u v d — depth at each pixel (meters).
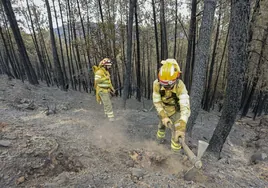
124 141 4.02
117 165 2.84
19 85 10.70
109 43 13.12
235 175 3.28
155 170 3.01
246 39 3.81
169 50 20.94
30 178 2.28
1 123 3.57
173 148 3.39
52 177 2.38
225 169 3.48
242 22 3.69
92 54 13.65
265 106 15.62
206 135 7.34
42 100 8.63
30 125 3.95
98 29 13.02
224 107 4.36
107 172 2.58
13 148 2.68
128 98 16.05
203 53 4.80
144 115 7.04
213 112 14.63
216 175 3.02
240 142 6.86
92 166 2.70
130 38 8.59
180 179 2.66
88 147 3.28
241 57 3.88
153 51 22.00
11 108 5.49
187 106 2.83
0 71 17.38
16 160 2.46
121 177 2.47
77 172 2.51
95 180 2.32
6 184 2.12
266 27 9.51
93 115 6.06
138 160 3.15
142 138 4.41
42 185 2.16
